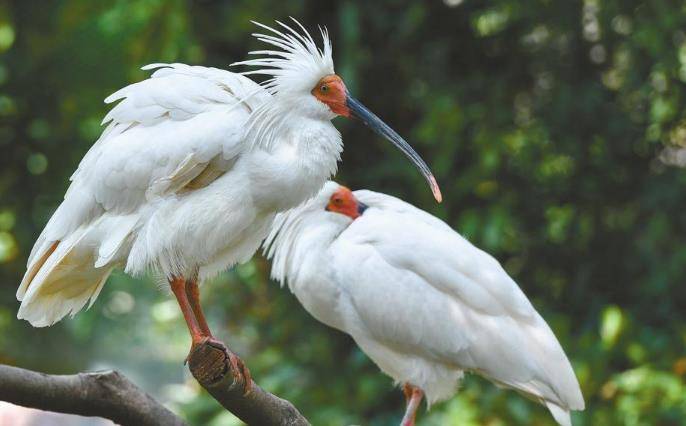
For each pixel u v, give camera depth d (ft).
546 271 44.16
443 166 41.06
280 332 44.52
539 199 43.78
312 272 31.60
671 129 43.68
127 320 59.36
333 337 43.83
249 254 24.45
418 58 43.98
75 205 22.95
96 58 48.60
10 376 17.92
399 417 40.96
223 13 43.98
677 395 37.99
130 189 22.59
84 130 51.37
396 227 31.37
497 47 44.16
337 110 24.22
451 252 30.96
